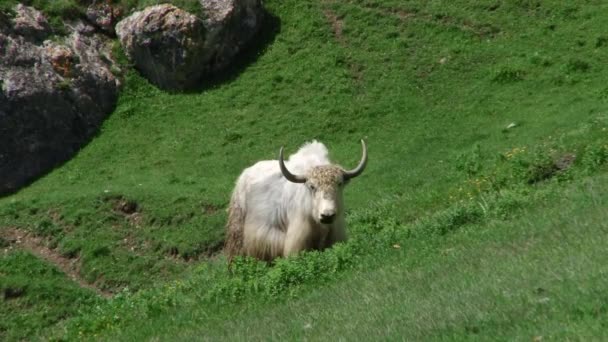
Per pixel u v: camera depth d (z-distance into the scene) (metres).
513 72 110.38
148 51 126.94
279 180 49.88
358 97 115.62
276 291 43.25
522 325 26.61
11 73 121.38
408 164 97.75
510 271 33.12
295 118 114.56
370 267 43.06
